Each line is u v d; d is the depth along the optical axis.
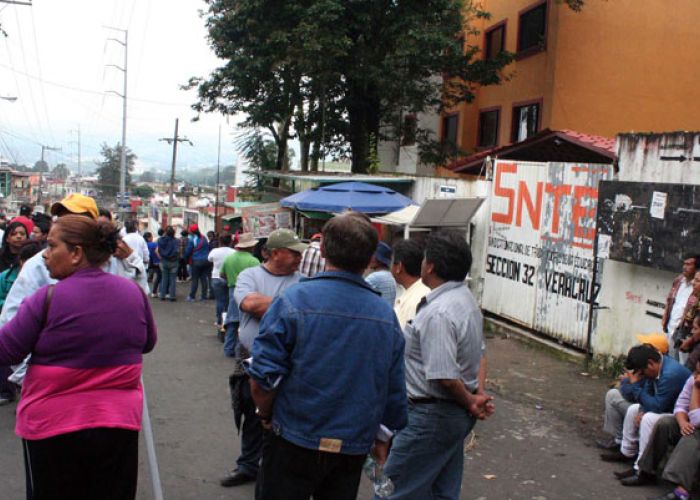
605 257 8.41
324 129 21.78
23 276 4.43
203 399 7.21
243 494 4.82
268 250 4.77
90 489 3.04
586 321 9.12
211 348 9.97
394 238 14.55
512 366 8.95
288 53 18.69
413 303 4.34
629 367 5.48
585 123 17.95
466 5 20.73
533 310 10.34
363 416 2.79
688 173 7.52
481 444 6.03
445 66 19.58
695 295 6.68
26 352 2.85
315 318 2.75
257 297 4.61
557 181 9.83
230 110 22.27
